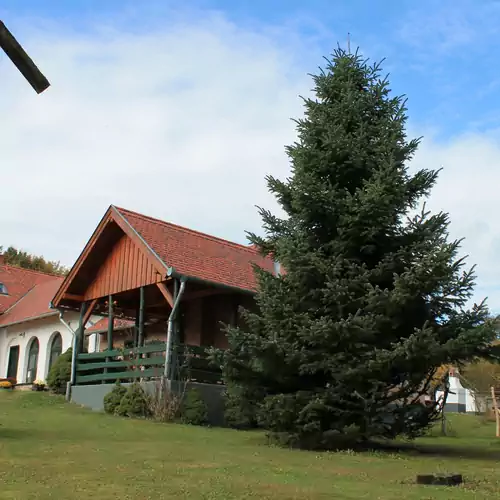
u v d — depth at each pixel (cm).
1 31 516
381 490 688
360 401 1121
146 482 696
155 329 2320
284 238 1223
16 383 2919
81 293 2094
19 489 634
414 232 1206
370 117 1309
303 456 1017
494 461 1040
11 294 3434
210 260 1895
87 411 1769
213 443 1179
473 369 2795
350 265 1166
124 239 1964
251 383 1190
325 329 1070
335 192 1209
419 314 1162
